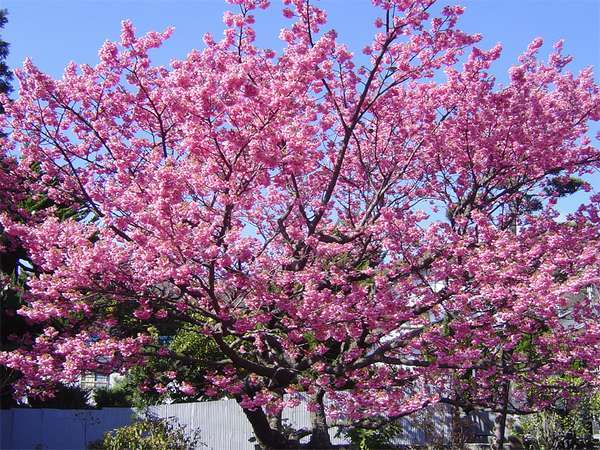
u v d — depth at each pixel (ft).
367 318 28.32
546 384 35.60
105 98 32.35
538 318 31.07
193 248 24.14
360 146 37.45
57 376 26.66
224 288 29.91
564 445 43.50
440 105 34.88
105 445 33.14
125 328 33.01
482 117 33.99
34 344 31.96
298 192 31.07
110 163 33.14
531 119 34.76
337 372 30.53
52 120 32.17
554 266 28.30
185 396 61.52
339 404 31.09
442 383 34.47
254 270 26.78
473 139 34.50
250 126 25.86
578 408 41.78
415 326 32.89
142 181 28.12
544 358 33.71
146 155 32.30
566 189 42.29
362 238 34.32
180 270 24.38
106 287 26.99
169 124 33.24
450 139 35.37
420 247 30.12
